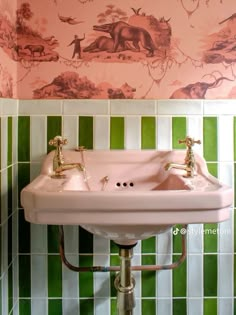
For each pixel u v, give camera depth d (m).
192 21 1.23
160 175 1.17
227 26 1.23
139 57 1.23
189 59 1.23
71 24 1.21
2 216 1.10
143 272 1.26
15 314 1.23
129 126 1.23
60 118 1.22
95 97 1.23
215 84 1.23
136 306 1.27
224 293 1.26
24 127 1.22
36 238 1.25
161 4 1.22
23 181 1.23
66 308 1.26
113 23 1.22
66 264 1.18
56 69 1.22
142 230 0.91
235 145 1.24
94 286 1.26
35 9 1.21
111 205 0.81
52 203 0.81
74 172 1.12
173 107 1.23
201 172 1.12
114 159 1.18
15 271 1.24
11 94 1.17
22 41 1.21
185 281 1.26
